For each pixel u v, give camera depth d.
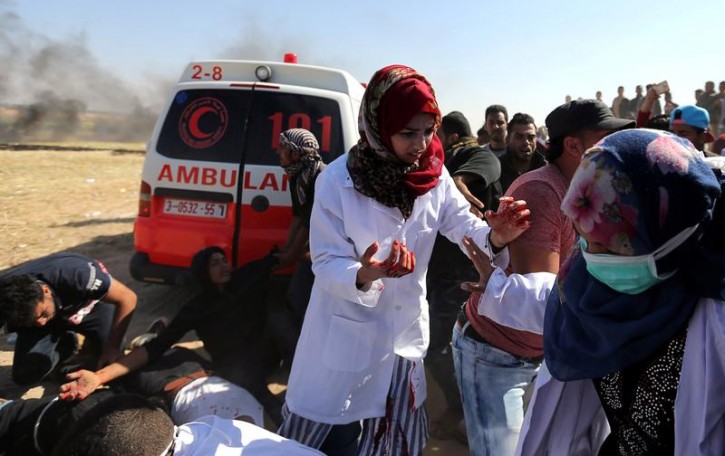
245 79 4.36
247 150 4.22
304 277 3.68
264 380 3.42
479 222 2.08
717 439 1.14
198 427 1.77
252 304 3.50
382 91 1.78
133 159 16.86
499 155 5.28
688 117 3.67
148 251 4.35
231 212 4.21
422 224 2.02
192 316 3.29
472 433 2.23
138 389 3.03
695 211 1.05
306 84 4.34
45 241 7.05
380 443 2.16
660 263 1.10
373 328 2.05
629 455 1.35
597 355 1.24
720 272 1.07
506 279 1.73
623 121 1.95
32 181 11.31
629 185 1.08
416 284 2.09
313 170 3.61
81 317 3.35
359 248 1.97
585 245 1.21
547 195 1.92
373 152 1.90
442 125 4.41
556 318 1.39
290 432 2.20
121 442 1.59
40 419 2.63
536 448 1.57
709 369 1.10
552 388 1.52
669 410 1.21
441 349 3.29
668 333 1.15
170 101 4.38
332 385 2.09
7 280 3.11
